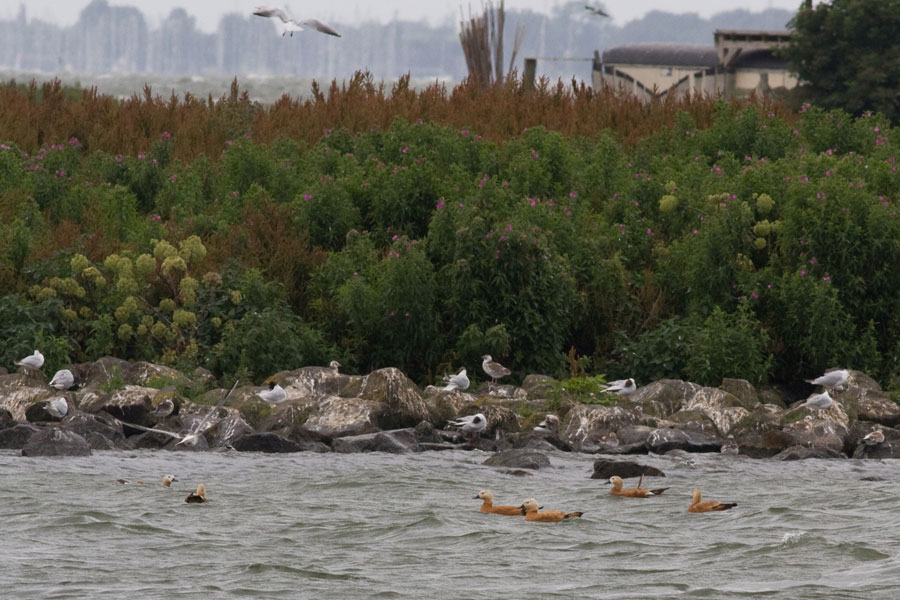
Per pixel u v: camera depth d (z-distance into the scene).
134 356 67.44
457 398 61.62
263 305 69.44
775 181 78.75
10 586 30.89
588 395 65.00
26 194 80.06
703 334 68.81
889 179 79.88
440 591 31.08
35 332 65.44
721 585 31.64
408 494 44.41
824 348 69.31
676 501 43.81
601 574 32.91
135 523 38.47
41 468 47.31
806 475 50.34
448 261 72.44
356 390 61.38
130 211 80.88
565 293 70.31
